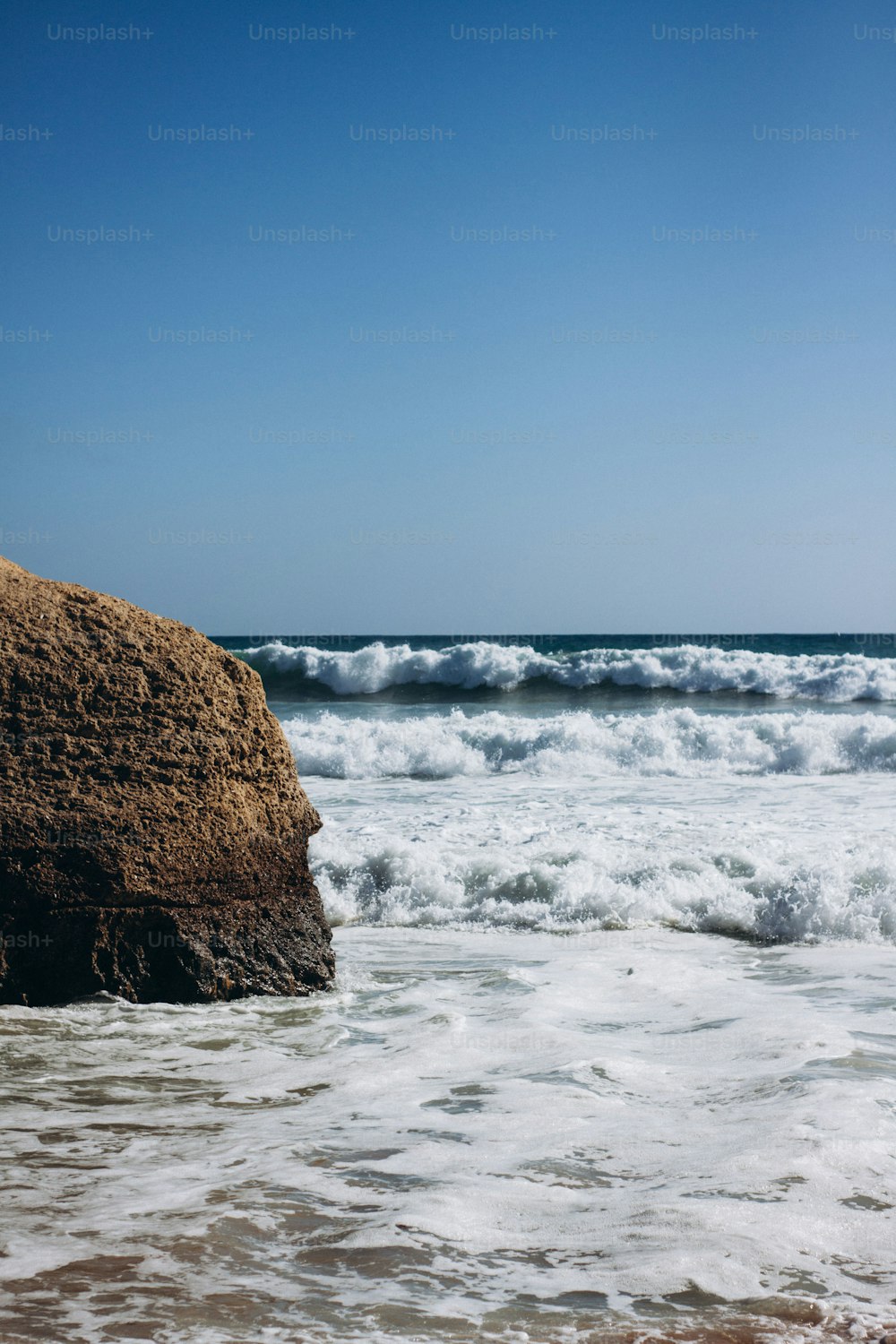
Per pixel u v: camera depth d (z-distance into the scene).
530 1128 4.19
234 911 6.55
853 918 8.22
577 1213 3.35
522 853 10.02
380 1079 4.91
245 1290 2.85
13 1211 3.37
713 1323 2.66
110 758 6.42
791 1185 3.51
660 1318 2.69
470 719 21.25
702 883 9.22
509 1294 2.83
